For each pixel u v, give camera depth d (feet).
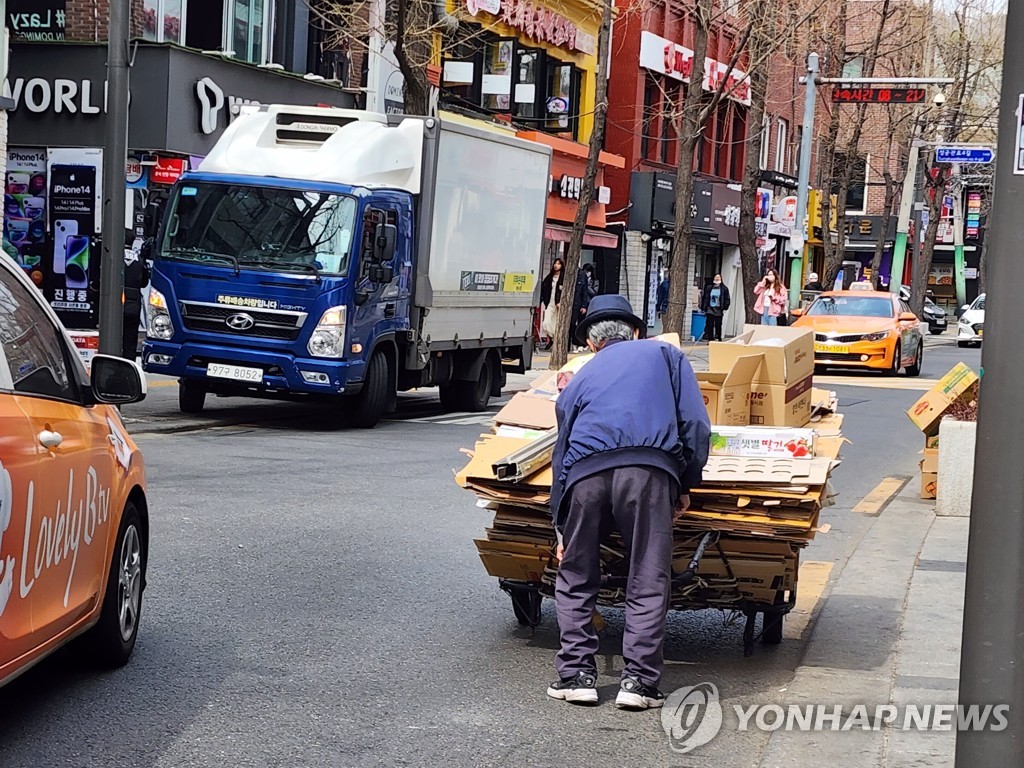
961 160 161.89
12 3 95.61
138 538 25.59
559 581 24.02
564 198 145.28
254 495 43.62
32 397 20.71
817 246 236.02
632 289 162.20
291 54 109.40
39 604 20.02
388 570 33.86
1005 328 14.96
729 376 27.17
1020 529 14.98
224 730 21.56
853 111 221.66
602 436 23.11
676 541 25.73
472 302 75.25
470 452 27.30
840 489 51.80
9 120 95.71
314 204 63.62
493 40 135.33
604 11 102.27
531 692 24.38
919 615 29.76
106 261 59.31
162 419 64.39
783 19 124.36
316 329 62.44
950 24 185.16
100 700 22.85
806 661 26.50
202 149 96.94
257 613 29.17
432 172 69.05
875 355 114.83
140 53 93.30
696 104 110.63
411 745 21.20
